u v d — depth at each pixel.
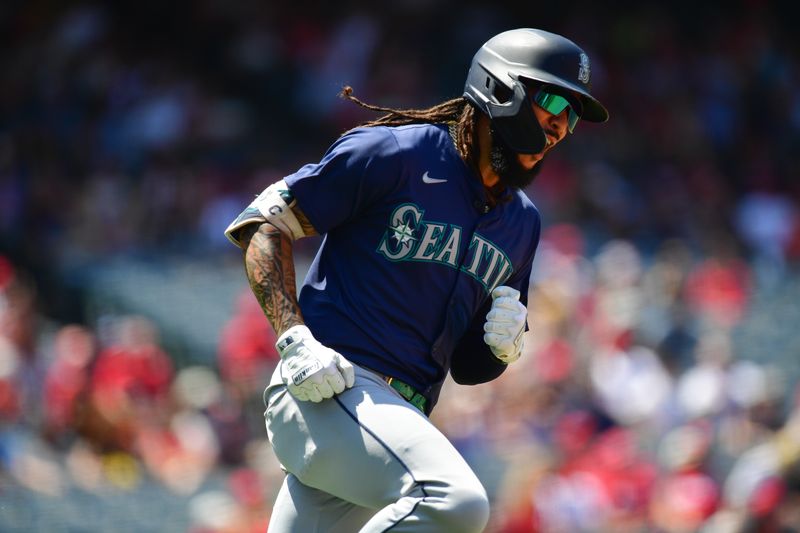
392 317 11.84
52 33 57.34
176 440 33.00
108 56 56.94
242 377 34.66
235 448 33.59
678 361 37.28
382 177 11.68
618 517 29.80
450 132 12.19
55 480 29.69
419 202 11.80
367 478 11.15
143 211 49.03
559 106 11.88
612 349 37.31
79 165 50.88
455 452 11.10
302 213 11.73
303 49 60.84
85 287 43.66
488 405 34.19
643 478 31.05
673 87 62.50
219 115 56.31
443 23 63.41
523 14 65.88
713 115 61.31
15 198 47.53
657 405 35.38
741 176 58.25
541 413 34.88
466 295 12.14
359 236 11.95
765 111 62.88
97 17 58.72
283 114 58.78
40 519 28.64
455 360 13.23
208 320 42.34
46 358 33.97
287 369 11.18
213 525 27.91
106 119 53.75
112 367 33.19
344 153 11.70
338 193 11.70
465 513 10.64
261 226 11.76
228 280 45.22
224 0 61.53
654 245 51.56
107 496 29.78
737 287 46.50
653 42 64.56
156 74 57.28
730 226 53.81
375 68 60.16
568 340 38.59
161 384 34.19
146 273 44.97
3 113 52.91
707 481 29.12
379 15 62.34
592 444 34.06
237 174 52.91
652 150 59.09
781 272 50.56
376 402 11.32
